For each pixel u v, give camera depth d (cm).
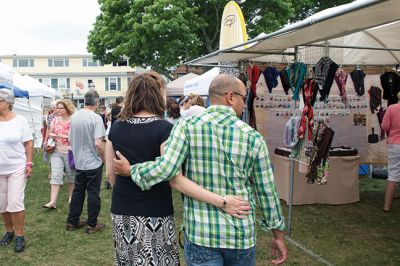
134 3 1738
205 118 191
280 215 195
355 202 626
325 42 479
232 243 185
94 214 481
